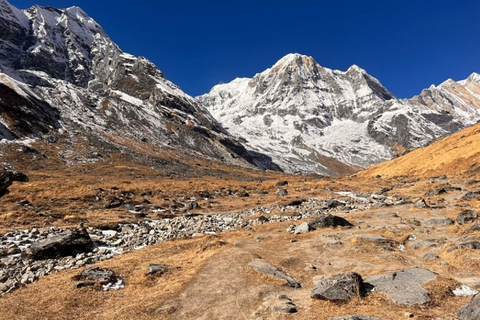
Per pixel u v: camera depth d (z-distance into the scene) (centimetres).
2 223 2694
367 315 1083
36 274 1669
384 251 1953
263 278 1504
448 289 1271
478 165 7369
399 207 3734
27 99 14625
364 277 1489
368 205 4166
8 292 1423
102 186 5725
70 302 1326
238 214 3838
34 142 11812
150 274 1617
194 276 1555
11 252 1972
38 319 1198
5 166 8875
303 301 1269
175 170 12762
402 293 1232
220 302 1305
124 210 3812
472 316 973
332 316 1105
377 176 11200
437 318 1034
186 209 4256
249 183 8294
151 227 2962
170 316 1219
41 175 7994
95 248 2170
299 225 2656
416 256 1902
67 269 1767
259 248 2059
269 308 1213
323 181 9794
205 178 11050
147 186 6053
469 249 1766
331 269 1695
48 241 2019
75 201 4009
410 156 12494
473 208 3206
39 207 3512
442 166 8812
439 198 4162
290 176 17838
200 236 2552
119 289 1498
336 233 2433
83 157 11631
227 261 1723
